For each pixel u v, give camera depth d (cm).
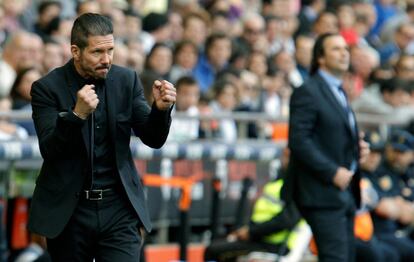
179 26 4022
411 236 3278
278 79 3775
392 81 3641
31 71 2791
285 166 2836
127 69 1762
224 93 3338
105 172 1733
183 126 2922
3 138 2539
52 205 1714
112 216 1739
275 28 4269
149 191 2809
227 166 2956
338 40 2428
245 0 4716
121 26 3647
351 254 2475
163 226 2866
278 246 2788
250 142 2992
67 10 3872
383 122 3397
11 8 3641
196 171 2897
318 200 2397
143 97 1764
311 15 4625
